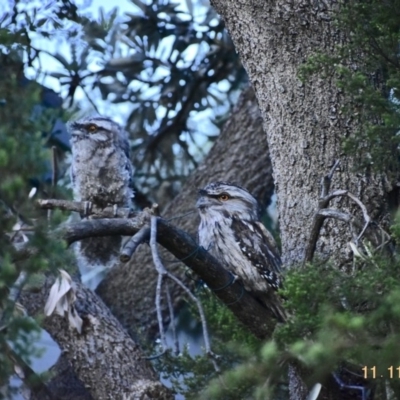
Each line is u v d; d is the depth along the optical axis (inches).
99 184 531.2
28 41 386.3
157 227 398.3
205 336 359.6
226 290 428.8
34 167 300.4
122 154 534.0
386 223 434.0
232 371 338.0
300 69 410.3
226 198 496.4
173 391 505.0
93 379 498.0
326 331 312.5
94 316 509.7
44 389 521.0
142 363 502.9
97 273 727.7
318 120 442.3
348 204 433.7
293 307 347.3
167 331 657.0
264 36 455.8
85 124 531.2
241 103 657.6
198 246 414.6
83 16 478.0
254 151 645.9
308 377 362.9
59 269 337.4
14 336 307.1
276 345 327.6
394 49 396.5
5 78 319.6
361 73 397.4
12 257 311.4
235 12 464.4
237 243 480.1
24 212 307.7
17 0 397.1
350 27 401.4
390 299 310.7
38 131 312.3
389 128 379.9
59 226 329.4
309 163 443.2
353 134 423.2
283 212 449.1
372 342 312.0
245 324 441.7
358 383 400.5
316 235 402.0
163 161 702.5
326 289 341.4
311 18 446.6
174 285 620.7
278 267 478.3
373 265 352.2
